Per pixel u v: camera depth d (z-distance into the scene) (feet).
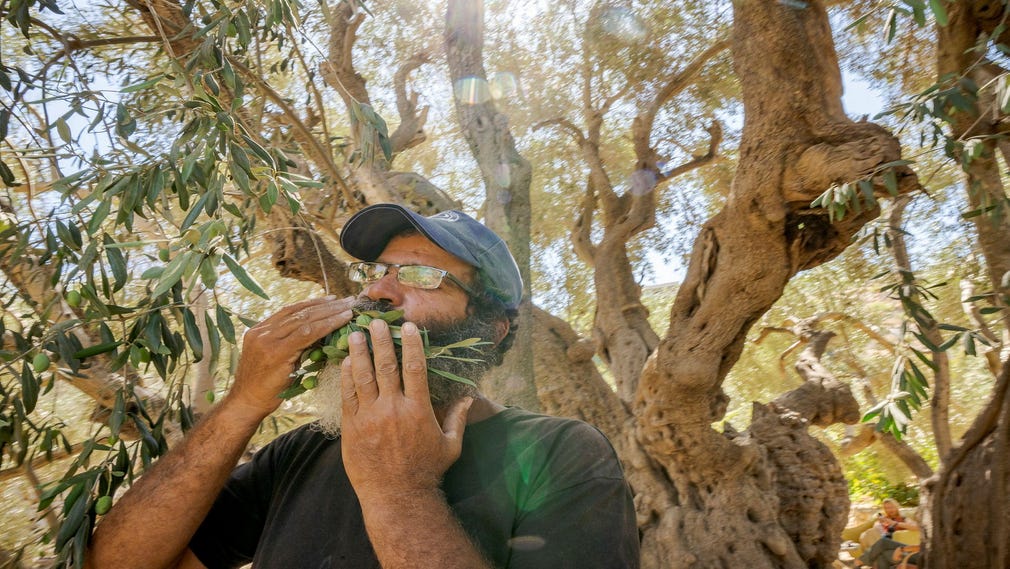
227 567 5.14
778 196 15.06
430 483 3.86
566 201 35.09
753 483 21.43
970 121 16.21
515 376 17.20
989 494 19.70
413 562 3.64
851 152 13.76
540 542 4.06
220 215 4.43
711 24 29.43
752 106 15.20
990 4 16.11
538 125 30.55
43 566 6.68
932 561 21.12
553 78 32.65
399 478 3.80
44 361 4.46
